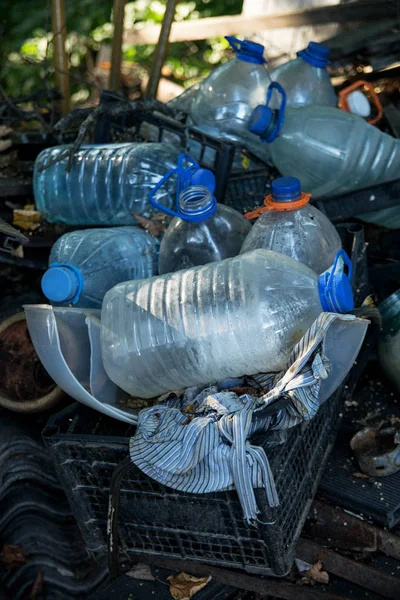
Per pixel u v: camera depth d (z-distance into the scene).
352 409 1.25
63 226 1.49
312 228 1.16
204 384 1.07
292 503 1.04
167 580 1.11
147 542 1.10
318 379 0.94
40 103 2.07
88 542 1.13
